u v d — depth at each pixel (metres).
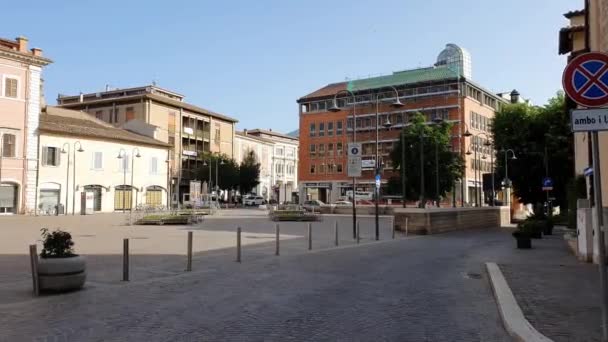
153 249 17.30
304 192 96.81
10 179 48.38
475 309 8.33
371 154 89.06
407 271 12.64
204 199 64.50
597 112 5.79
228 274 11.71
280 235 24.17
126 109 75.81
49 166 52.31
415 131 60.06
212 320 7.35
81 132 55.44
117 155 60.16
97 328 6.87
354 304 8.58
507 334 6.78
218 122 90.44
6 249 16.92
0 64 47.62
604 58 5.82
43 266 9.14
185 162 81.94
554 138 46.75
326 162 94.81
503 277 10.69
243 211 61.56
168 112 78.50
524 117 50.25
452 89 82.81
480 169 85.88
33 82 50.31
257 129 117.06
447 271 12.73
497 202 70.69
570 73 5.91
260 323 7.20
